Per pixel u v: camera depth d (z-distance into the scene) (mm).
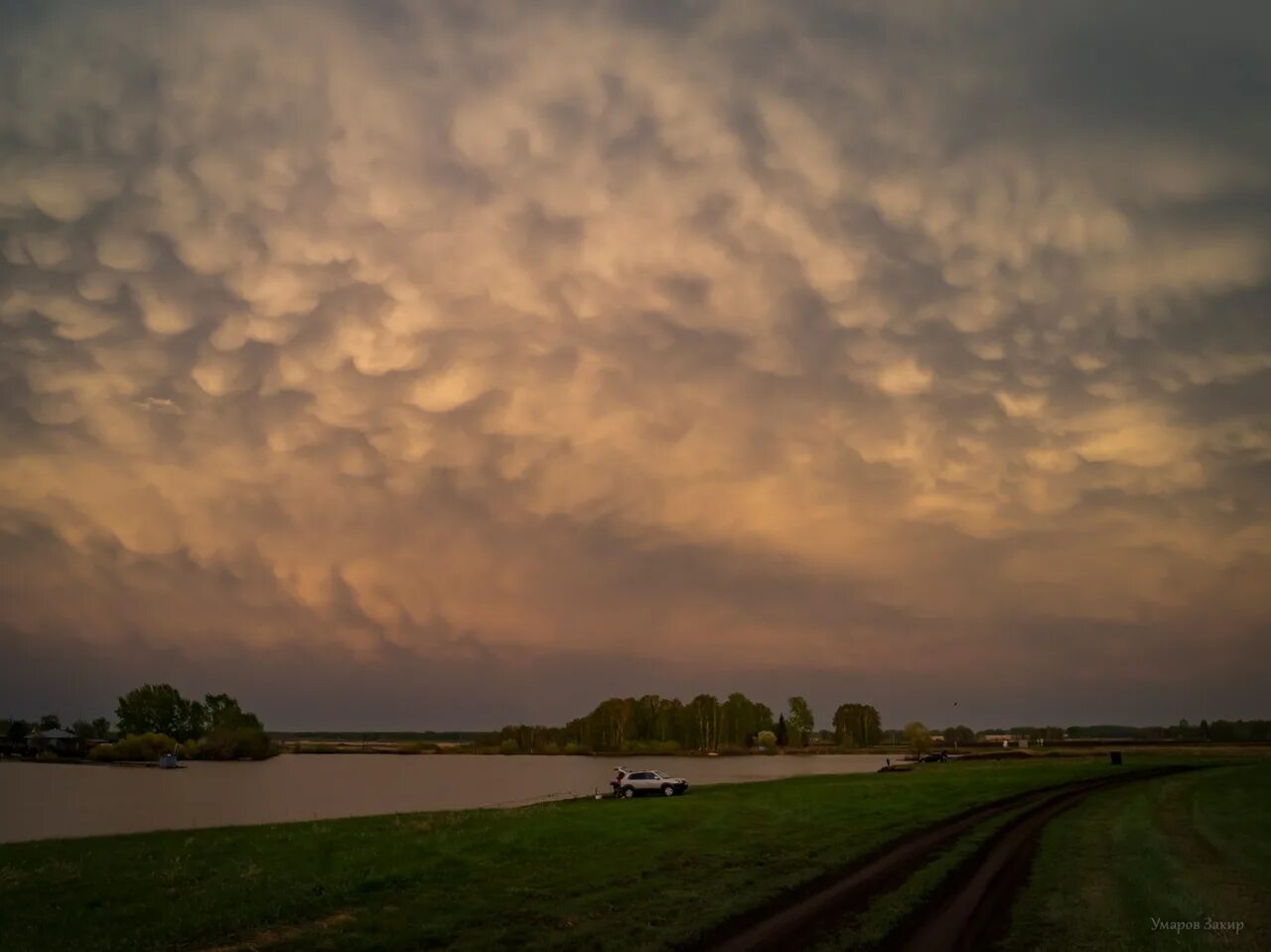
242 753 182500
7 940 16688
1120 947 15312
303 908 18797
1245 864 23469
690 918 17484
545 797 75438
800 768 129875
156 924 17609
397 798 76750
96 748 172375
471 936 16406
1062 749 120375
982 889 20266
